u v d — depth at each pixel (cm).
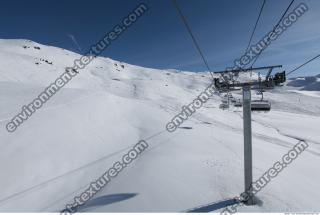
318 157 3048
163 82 14738
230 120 6462
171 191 1198
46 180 1316
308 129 6331
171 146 2252
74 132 1997
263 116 8450
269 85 1162
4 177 1198
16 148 1439
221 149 2266
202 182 1334
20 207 1083
